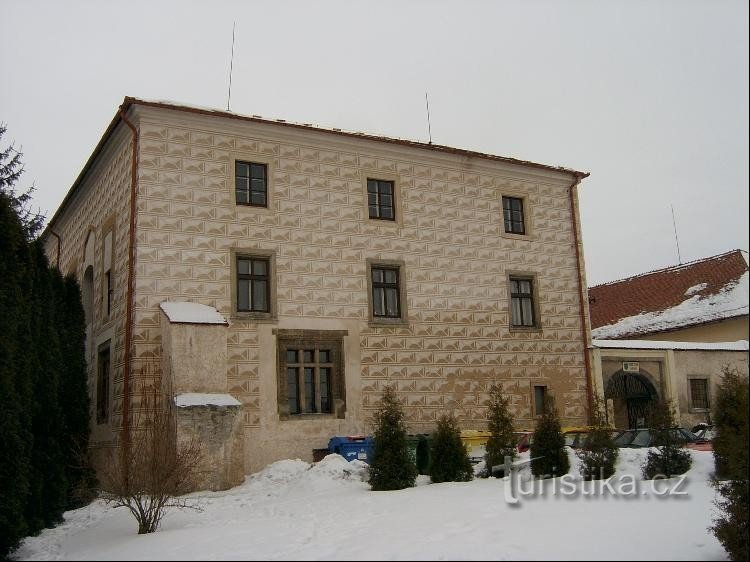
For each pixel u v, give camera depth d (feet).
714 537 31.73
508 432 58.34
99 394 75.51
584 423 87.30
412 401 77.46
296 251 74.43
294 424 71.15
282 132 75.61
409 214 81.66
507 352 84.53
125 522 48.37
